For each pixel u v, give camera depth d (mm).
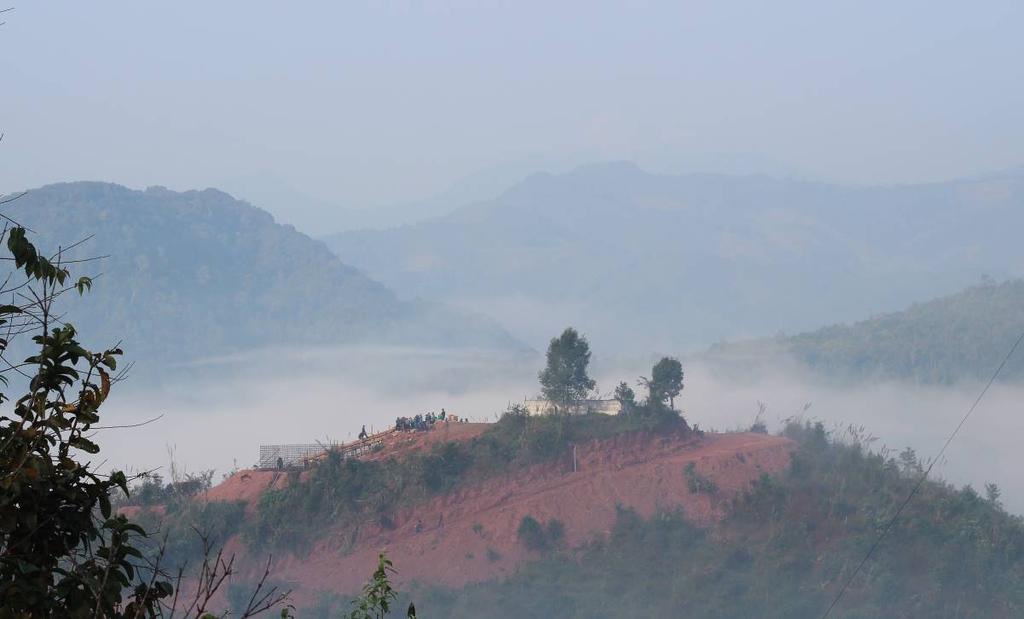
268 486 146125
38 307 14867
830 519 144500
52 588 14203
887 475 156250
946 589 133125
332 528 138500
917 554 137625
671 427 163250
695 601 129875
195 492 146875
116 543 14812
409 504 143500
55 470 14680
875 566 135250
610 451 154750
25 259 14602
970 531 141375
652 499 147500
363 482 145875
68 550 14641
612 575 135000
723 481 150750
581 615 128375
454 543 138875
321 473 145375
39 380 14938
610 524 143625
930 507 146875
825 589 132625
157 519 126688
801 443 167375
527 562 137375
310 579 131125
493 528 141125
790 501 147250
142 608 14312
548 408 164250
